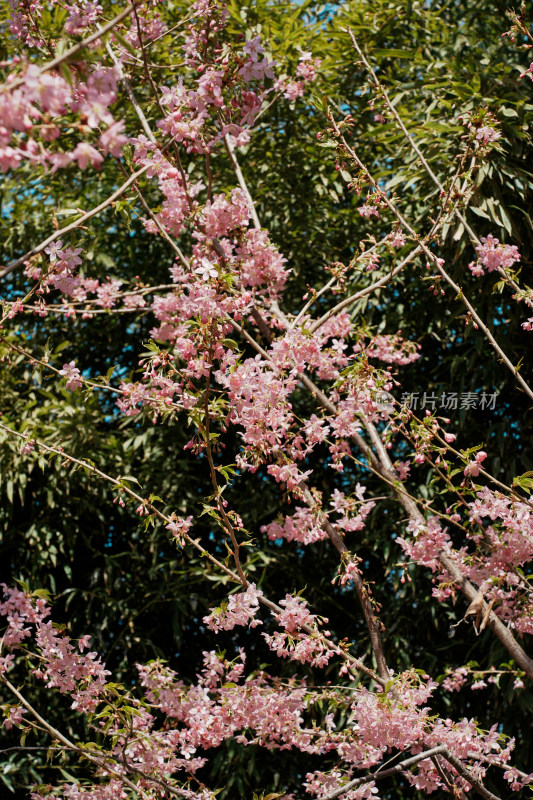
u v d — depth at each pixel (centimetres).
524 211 303
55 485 353
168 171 221
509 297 327
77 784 218
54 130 118
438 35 380
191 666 372
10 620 208
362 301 334
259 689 221
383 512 356
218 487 203
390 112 262
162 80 336
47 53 231
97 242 385
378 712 205
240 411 201
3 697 347
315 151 383
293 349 211
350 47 363
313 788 220
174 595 354
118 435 390
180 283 293
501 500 206
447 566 228
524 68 329
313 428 223
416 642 353
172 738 221
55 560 359
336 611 368
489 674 320
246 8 365
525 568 308
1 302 201
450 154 320
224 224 236
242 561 366
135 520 381
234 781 331
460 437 348
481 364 342
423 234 331
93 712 212
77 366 423
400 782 329
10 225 420
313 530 241
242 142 241
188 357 210
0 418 342
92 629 367
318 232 380
